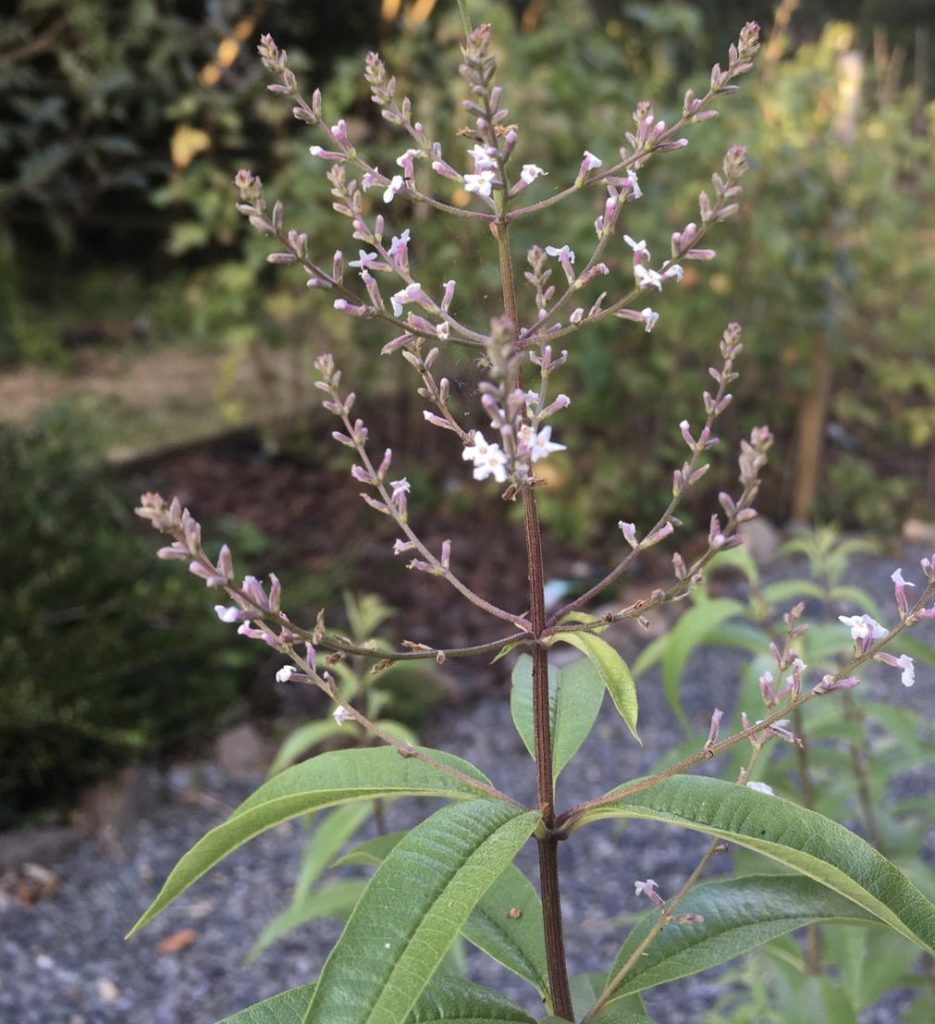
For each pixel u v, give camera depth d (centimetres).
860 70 630
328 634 111
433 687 457
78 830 380
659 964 126
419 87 609
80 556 415
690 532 598
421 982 93
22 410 693
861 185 629
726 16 1066
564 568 561
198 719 432
